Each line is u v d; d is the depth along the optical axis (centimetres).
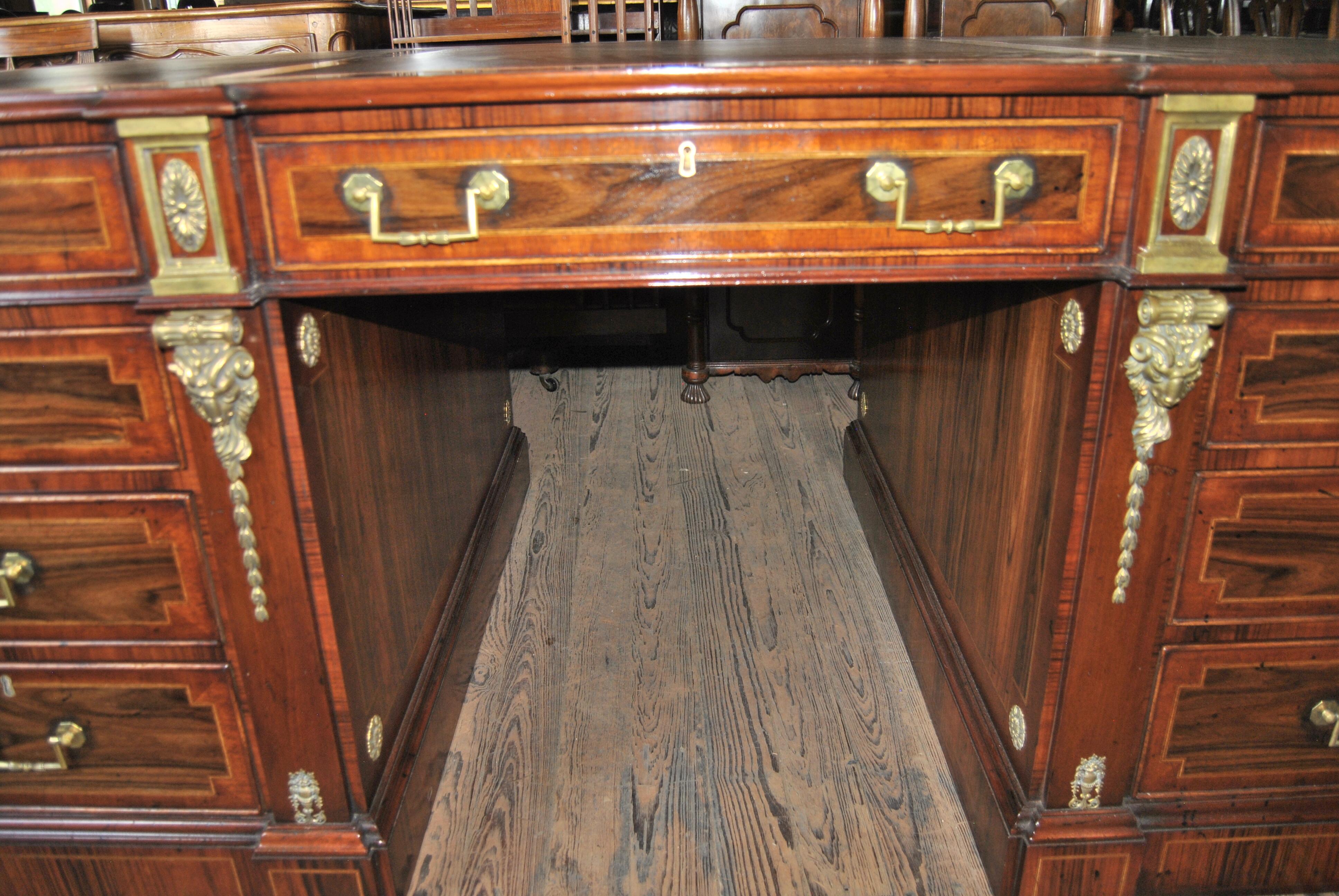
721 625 163
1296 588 97
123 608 95
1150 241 82
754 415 257
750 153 81
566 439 244
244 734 101
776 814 122
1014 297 108
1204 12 221
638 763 131
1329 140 81
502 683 149
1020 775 108
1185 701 101
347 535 100
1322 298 86
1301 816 106
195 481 90
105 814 106
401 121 79
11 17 291
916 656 148
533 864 115
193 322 80
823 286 267
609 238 84
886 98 80
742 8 238
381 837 104
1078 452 91
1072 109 80
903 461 164
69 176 79
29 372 85
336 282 83
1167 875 108
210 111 74
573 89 77
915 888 111
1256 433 91
